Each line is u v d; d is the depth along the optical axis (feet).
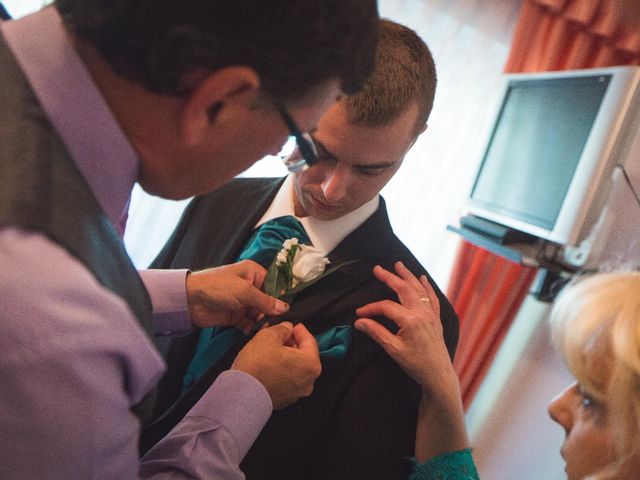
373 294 2.99
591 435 2.22
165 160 1.65
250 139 1.64
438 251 7.91
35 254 1.25
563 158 5.55
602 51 6.89
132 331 1.38
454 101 7.63
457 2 7.35
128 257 1.63
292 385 2.36
